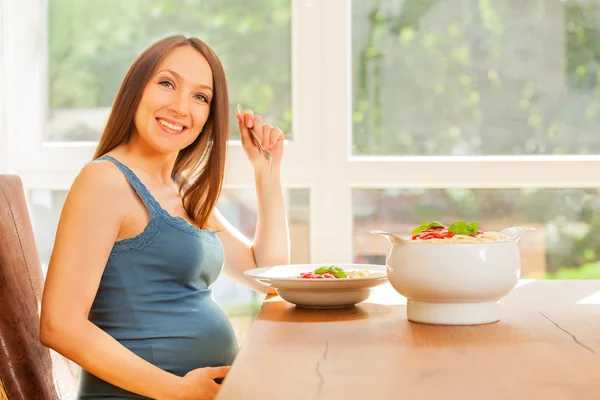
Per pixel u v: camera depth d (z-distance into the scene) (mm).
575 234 2109
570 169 2074
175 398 1221
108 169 1360
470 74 2117
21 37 2133
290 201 2115
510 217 2109
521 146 2123
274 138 1780
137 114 1482
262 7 2133
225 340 1450
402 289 1135
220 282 2127
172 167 1611
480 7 2113
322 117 2088
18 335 1322
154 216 1383
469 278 1082
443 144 2125
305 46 2090
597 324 1106
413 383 765
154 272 1390
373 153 2127
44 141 2156
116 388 1303
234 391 738
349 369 831
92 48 2166
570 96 2117
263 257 1755
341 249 2094
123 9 2162
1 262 1339
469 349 935
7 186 1461
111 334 1361
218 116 1590
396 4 2117
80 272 1267
